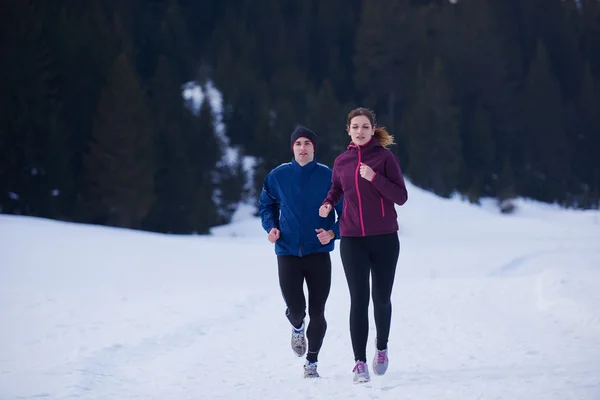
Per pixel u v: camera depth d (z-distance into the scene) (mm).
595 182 83750
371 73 72750
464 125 76438
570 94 95812
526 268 18828
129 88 47156
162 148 54156
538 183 76062
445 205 56250
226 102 70250
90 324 8648
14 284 13969
